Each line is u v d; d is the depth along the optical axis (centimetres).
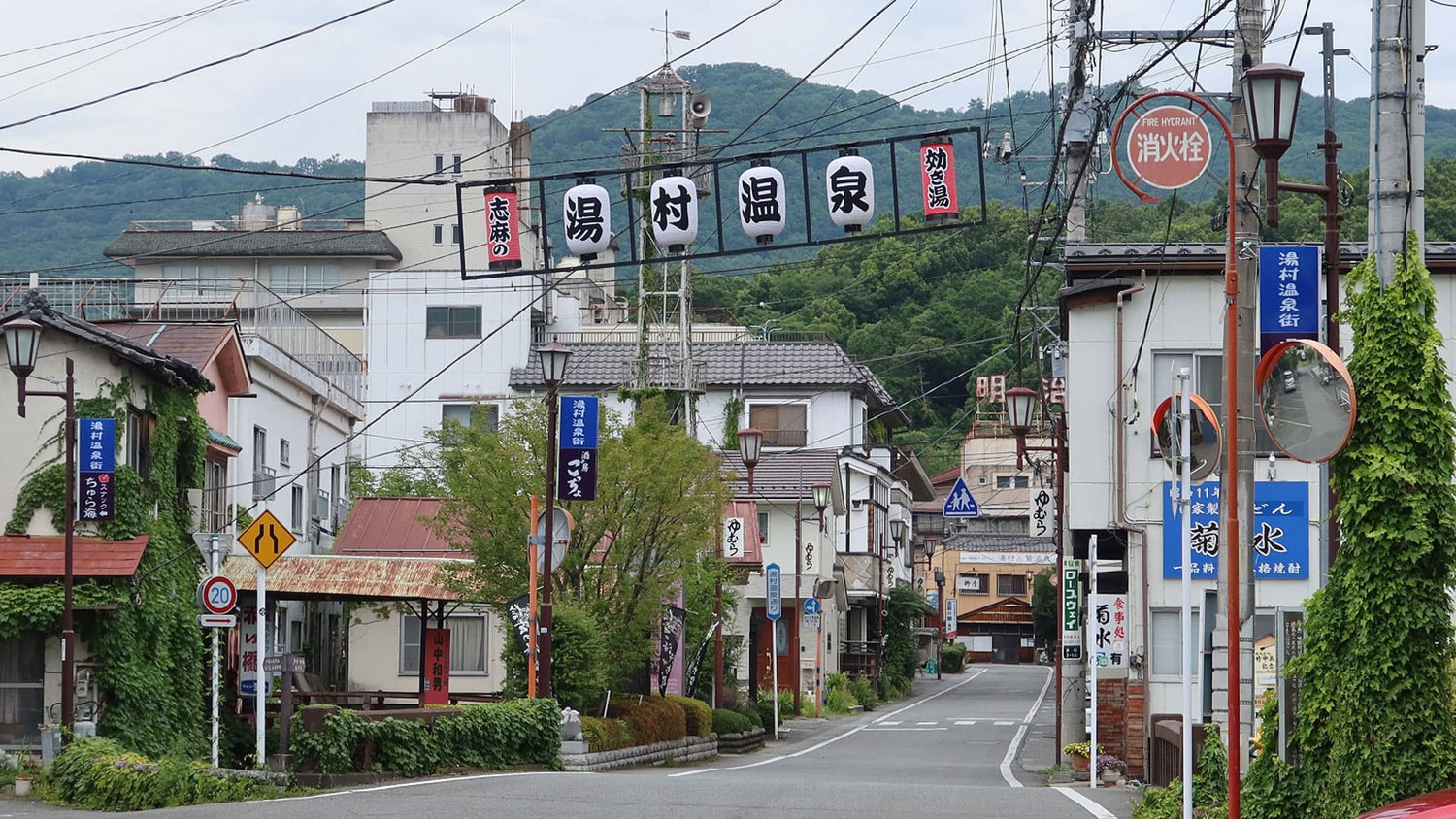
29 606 2192
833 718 5006
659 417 3294
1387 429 1214
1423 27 1290
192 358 2930
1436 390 1217
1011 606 10275
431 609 3625
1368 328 1238
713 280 7462
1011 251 6556
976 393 6769
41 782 1855
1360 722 1199
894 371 6812
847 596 6100
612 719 2830
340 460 4228
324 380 3891
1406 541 1198
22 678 2255
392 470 5281
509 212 2138
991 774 2745
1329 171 1384
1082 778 2541
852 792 1830
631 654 3036
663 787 1859
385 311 6169
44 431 2352
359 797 1694
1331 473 1271
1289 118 1304
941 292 6869
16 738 2236
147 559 2384
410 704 3403
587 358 6188
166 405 2577
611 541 3089
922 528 9262
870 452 6675
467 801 1638
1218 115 1255
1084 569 2956
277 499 3509
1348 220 3781
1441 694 1191
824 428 6125
